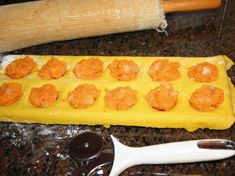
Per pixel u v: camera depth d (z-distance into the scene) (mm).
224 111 366
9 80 436
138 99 392
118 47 487
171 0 486
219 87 393
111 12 477
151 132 376
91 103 390
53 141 378
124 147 340
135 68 424
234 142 326
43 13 482
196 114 367
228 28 496
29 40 494
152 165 341
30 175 349
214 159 319
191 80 407
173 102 375
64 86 419
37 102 396
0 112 395
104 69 437
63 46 503
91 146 348
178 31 502
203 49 465
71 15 479
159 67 418
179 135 370
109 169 332
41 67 449
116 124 381
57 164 355
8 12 490
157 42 488
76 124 388
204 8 487
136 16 478
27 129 393
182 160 320
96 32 497
